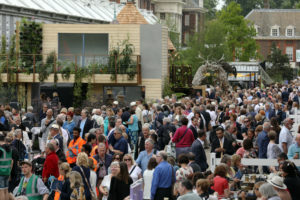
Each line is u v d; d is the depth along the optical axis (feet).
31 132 85.76
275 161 59.98
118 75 146.41
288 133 70.49
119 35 152.35
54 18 254.47
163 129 80.53
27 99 148.87
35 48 150.71
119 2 361.30
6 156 53.42
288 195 46.11
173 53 190.49
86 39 153.79
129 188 52.49
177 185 46.68
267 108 106.52
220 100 142.20
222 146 69.67
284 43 511.40
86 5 300.61
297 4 616.39
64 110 90.38
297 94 157.38
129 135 87.56
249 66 238.07
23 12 228.84
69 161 68.90
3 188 53.21
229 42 344.28
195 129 80.33
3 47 154.92
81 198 51.78
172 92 155.33
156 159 56.03
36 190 55.36
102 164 62.13
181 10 476.54
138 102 103.45
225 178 52.03
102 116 102.63
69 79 146.30
